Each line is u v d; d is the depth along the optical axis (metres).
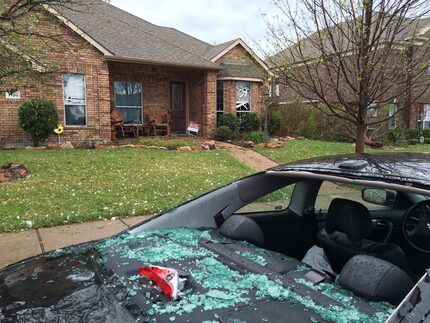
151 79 17.66
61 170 9.79
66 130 14.45
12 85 10.95
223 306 1.54
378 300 1.61
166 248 2.16
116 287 1.74
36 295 1.77
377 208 2.77
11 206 6.82
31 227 5.89
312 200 3.32
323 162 2.61
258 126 18.17
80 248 2.50
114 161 11.09
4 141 13.51
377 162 2.35
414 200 2.66
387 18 5.57
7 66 7.75
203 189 8.41
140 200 7.46
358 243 2.48
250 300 1.59
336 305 1.56
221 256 2.05
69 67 14.18
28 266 2.22
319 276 1.87
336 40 6.31
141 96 17.52
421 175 2.01
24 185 8.27
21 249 5.04
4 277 2.08
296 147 15.73
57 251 2.48
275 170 2.81
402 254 2.42
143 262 1.99
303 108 20.11
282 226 3.25
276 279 1.78
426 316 1.31
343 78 6.23
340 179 2.23
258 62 8.30
